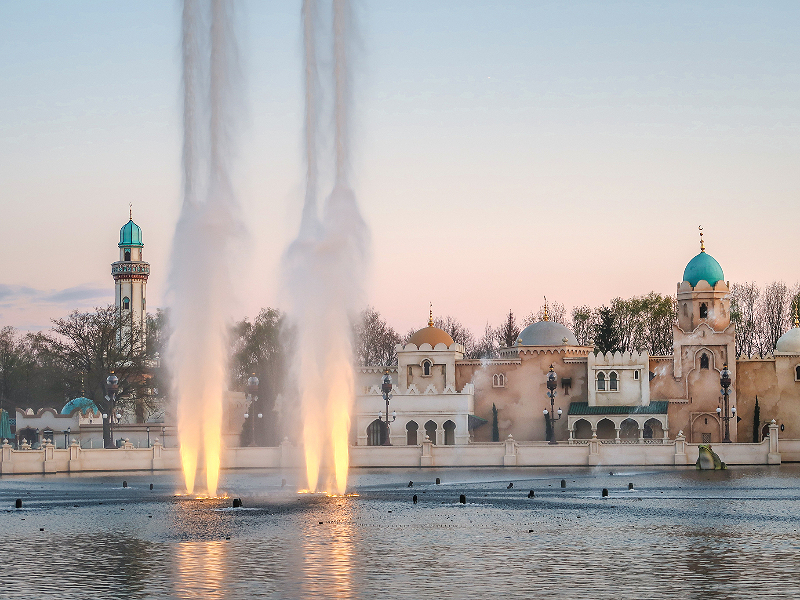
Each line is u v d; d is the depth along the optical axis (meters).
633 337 144.12
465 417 110.00
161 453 84.94
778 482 61.97
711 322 111.81
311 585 26.67
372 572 28.52
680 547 33.03
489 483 64.06
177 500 51.34
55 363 140.62
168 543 34.53
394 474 74.56
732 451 83.50
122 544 34.38
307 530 38.03
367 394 111.69
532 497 52.56
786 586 26.23
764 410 110.69
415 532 37.34
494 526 39.19
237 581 27.31
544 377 116.00
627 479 66.38
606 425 114.19
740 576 27.69
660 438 111.06
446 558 30.92
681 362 112.06
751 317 144.38
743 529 37.66
